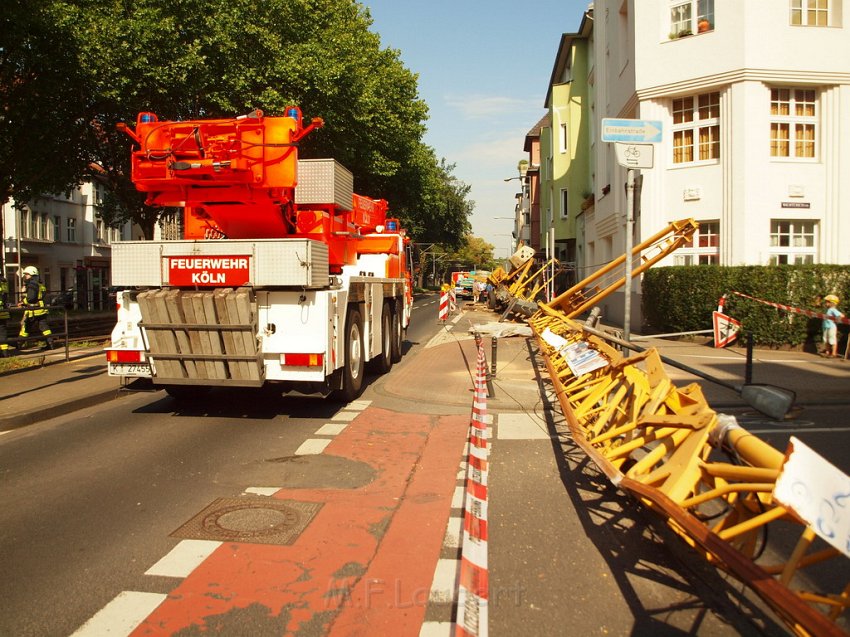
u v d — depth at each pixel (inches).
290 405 366.9
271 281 300.4
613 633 130.3
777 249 681.0
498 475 235.1
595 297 550.6
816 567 157.3
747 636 129.1
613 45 885.8
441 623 133.9
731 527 137.1
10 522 190.9
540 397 379.2
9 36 639.8
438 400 375.9
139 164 324.2
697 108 709.9
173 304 303.7
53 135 790.5
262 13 763.4
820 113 675.4
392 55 1140.5
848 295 566.6
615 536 179.8
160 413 348.5
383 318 472.7
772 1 657.6
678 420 163.5
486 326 872.3
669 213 718.5
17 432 308.5
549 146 1606.8
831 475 109.3
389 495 214.2
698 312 620.7
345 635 129.5
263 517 193.6
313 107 803.4
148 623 134.4
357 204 509.4
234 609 139.9
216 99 734.5
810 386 382.3
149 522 190.2
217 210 349.7
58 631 131.6
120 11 708.0
